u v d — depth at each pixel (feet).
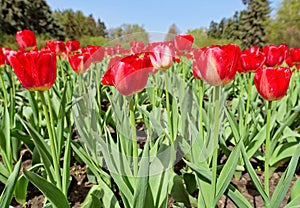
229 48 3.54
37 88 3.83
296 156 4.13
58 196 4.06
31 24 98.84
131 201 4.16
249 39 97.19
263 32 93.97
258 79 4.10
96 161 5.33
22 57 3.54
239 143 4.24
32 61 3.59
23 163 8.10
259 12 95.25
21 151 9.01
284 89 3.99
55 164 4.42
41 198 6.36
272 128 7.40
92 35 148.25
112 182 6.36
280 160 7.08
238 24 115.14
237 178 7.07
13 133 6.55
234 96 15.26
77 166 7.86
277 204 4.13
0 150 6.49
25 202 6.14
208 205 4.34
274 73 3.87
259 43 93.35
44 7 106.42
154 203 4.35
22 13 95.66
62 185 4.90
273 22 81.66
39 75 3.71
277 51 6.70
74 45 10.16
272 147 6.75
